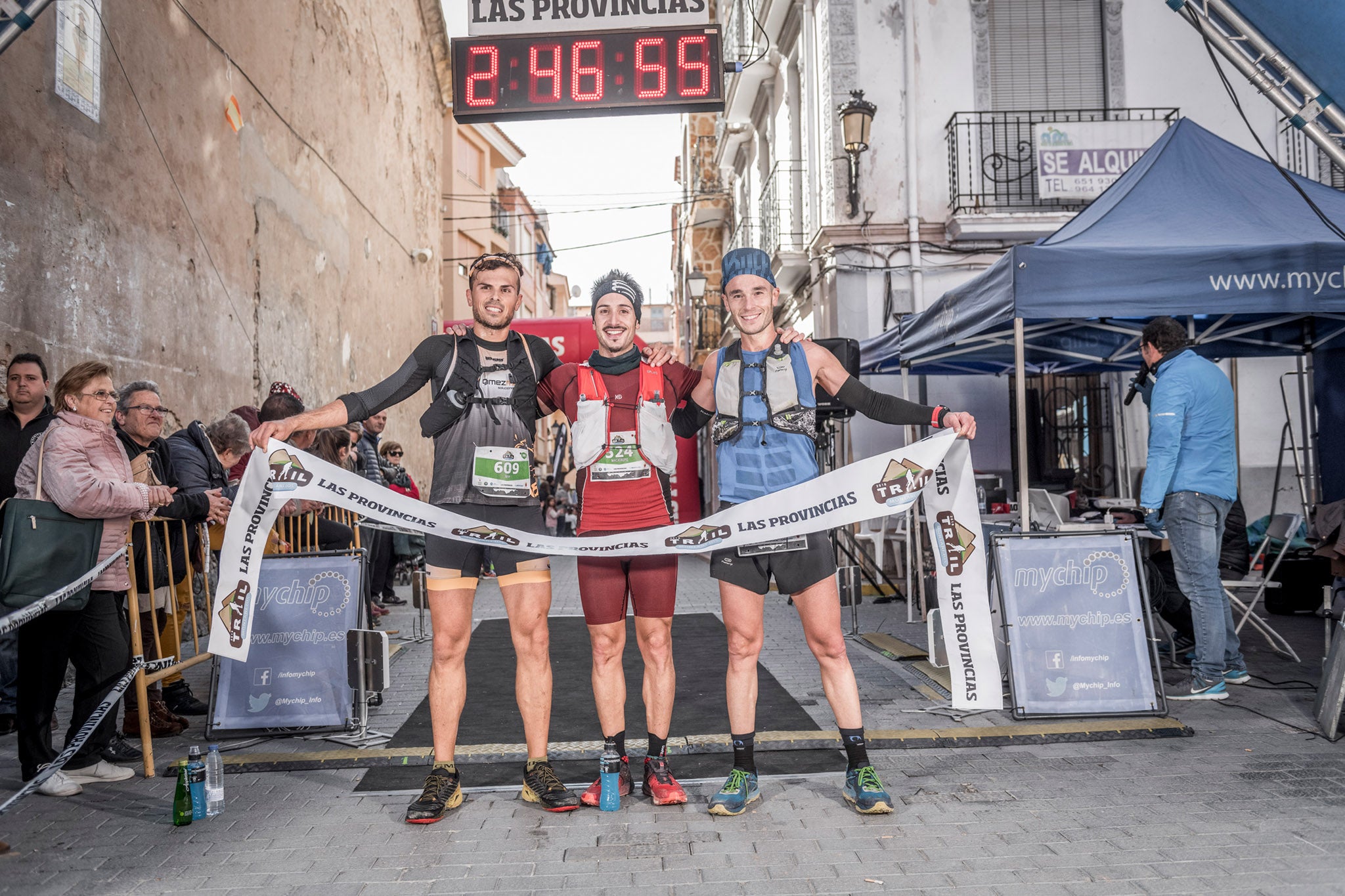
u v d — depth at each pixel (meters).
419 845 3.27
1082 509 8.93
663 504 3.66
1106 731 4.50
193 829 3.47
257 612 4.86
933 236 12.13
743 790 3.55
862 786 3.51
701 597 11.15
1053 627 4.86
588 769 4.18
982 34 12.32
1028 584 4.92
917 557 9.20
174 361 8.23
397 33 17.23
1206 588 5.22
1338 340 8.64
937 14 12.35
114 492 3.82
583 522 3.65
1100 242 5.90
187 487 5.46
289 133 11.31
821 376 3.70
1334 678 4.45
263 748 4.57
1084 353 9.16
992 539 5.02
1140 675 4.80
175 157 8.30
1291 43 4.70
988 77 12.30
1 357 5.85
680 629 8.34
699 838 3.30
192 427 5.71
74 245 6.70
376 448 10.40
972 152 12.21
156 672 4.37
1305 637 7.23
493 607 10.62
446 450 3.64
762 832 3.34
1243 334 8.40
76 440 3.83
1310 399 9.40
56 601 3.44
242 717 4.78
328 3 12.96
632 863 3.07
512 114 8.09
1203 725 4.68
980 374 10.90
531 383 3.75
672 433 3.71
